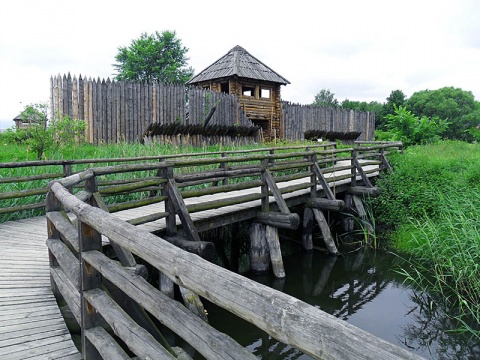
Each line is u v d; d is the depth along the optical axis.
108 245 4.44
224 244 8.06
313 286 7.13
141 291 1.96
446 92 42.81
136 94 14.38
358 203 10.48
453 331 5.21
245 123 18.81
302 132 22.28
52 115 12.45
